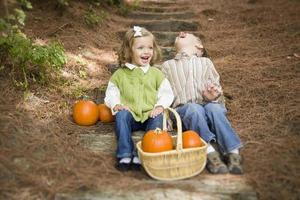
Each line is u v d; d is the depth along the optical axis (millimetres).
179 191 2646
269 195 2623
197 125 3066
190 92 3445
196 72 3516
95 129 3502
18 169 2795
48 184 2707
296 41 5262
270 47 5219
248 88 4129
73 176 2785
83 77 4344
